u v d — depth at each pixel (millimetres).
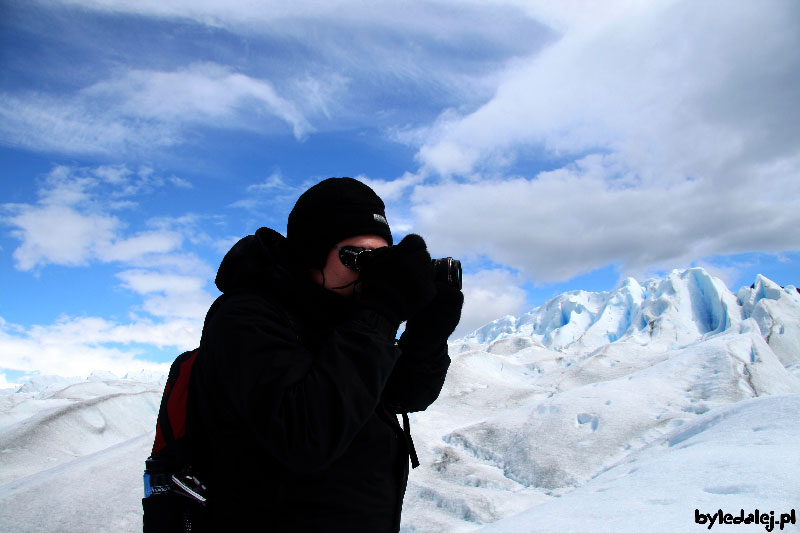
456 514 8852
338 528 1069
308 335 1178
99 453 11375
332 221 1197
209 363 1072
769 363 13727
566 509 3168
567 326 40062
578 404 12258
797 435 3938
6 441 13750
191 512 1117
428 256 1198
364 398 1027
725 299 34656
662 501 2646
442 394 16375
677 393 12609
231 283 1202
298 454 976
